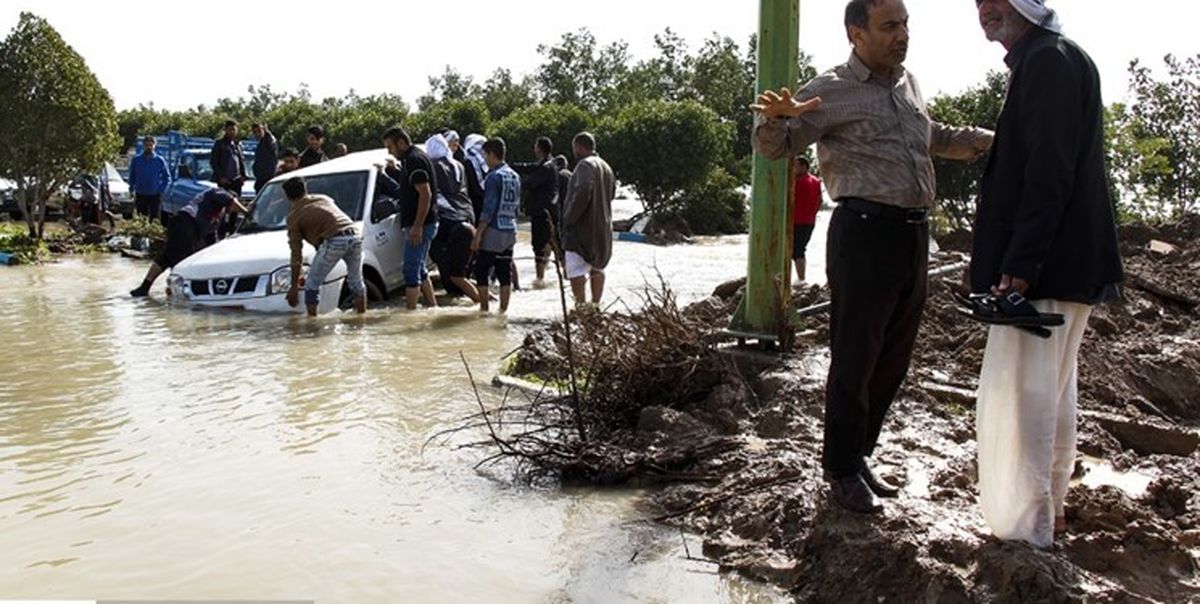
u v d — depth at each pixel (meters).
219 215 12.31
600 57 51.69
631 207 35.00
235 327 9.59
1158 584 3.55
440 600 3.66
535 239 13.56
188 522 4.41
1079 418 5.45
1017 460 3.63
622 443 5.41
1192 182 18.25
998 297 3.49
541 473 5.10
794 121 4.02
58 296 11.85
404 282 12.09
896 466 4.70
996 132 3.69
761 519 4.20
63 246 17.88
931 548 3.67
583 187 10.04
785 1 6.37
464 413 6.24
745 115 43.91
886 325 4.11
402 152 12.48
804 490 4.33
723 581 3.84
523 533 4.31
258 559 4.02
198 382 7.10
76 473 5.07
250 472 5.09
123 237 18.70
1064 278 3.54
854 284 4.03
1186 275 9.86
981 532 3.78
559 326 7.87
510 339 8.97
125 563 3.98
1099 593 3.36
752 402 5.79
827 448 4.11
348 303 11.10
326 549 4.12
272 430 5.86
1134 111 18.55
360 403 6.50
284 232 11.82
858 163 4.02
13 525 4.38
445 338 9.01
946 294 8.00
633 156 27.28
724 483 4.67
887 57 4.00
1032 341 3.59
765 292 6.41
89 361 7.85
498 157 10.92
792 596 3.72
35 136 18.56
